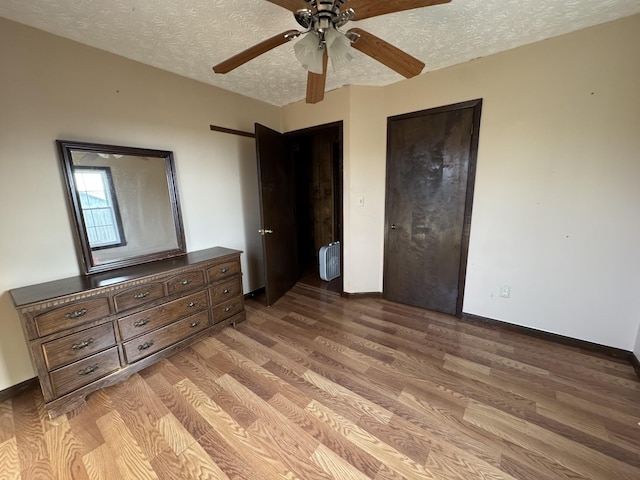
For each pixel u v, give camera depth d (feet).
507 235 7.54
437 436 4.62
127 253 7.04
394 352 6.99
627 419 4.87
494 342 7.36
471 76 7.41
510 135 7.11
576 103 6.27
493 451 4.33
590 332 6.84
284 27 5.65
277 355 6.94
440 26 5.78
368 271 10.32
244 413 5.16
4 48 5.21
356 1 3.83
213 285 7.71
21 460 4.33
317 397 5.52
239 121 9.64
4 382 5.67
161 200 7.64
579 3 5.10
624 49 5.68
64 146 5.91
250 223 10.44
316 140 14.58
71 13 5.08
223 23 5.49
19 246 5.60
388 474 4.02
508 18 5.53
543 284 7.25
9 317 5.62
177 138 8.01
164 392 5.72
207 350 7.18
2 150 5.32
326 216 14.98
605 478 3.91
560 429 4.70
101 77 6.45
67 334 5.20
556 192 6.75
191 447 4.50
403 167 9.01
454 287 8.73
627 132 5.87
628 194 6.03
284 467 4.15
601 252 6.47
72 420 5.07
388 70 7.86
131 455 4.38
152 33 5.81
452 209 8.34
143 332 6.29
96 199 6.47
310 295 10.93
